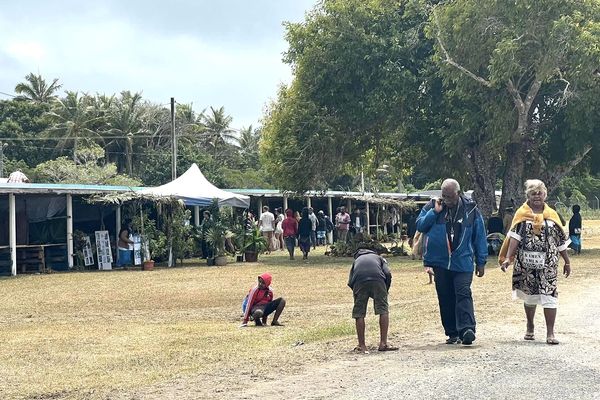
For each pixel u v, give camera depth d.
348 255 30.61
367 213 41.50
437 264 9.24
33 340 11.48
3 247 24.41
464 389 6.88
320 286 18.83
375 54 29.39
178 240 27.34
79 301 17.02
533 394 6.62
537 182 9.14
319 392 7.09
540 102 29.47
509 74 25.73
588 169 34.16
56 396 7.54
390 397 6.73
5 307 16.20
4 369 9.09
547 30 25.88
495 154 31.09
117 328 12.71
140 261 26.52
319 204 45.03
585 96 26.55
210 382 7.83
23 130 67.25
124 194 26.66
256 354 9.45
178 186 29.78
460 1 27.36
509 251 9.11
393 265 24.44
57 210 26.69
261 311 12.45
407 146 33.34
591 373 7.36
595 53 25.33
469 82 27.23
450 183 9.20
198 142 77.00
